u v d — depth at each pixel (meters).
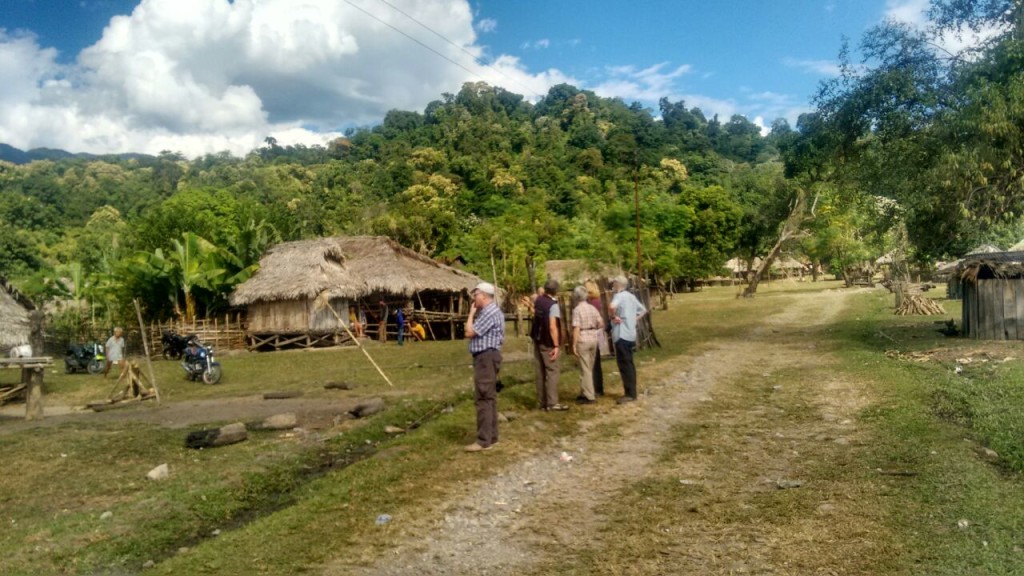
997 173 16.08
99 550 5.69
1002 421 8.34
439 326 32.78
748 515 5.80
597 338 11.39
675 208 45.97
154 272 29.38
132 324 31.14
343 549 5.41
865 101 17.94
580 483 6.99
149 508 6.66
